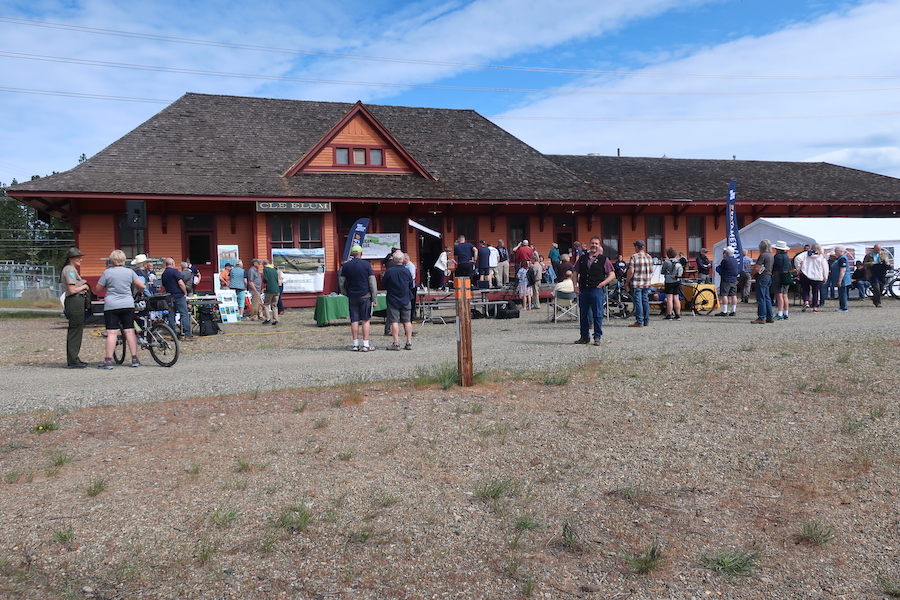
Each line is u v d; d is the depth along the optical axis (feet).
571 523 15.07
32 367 35.24
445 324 55.52
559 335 44.50
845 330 41.93
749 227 82.84
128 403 24.86
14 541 13.92
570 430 21.25
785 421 21.84
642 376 28.30
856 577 13.00
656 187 90.48
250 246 73.82
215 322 50.44
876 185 102.12
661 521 15.20
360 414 22.94
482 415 22.79
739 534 14.64
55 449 19.52
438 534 14.49
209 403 24.68
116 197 64.13
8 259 280.10
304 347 42.06
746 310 61.72
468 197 76.89
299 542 14.03
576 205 85.15
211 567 13.03
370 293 39.11
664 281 54.80
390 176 79.82
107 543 13.89
